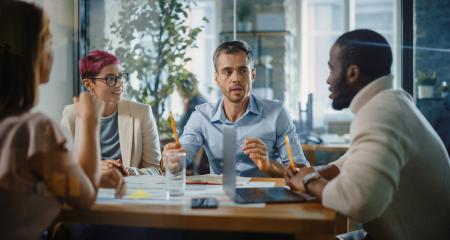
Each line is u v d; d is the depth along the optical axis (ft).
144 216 3.67
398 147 3.86
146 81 12.41
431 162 4.19
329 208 3.82
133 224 3.69
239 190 4.62
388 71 4.36
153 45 12.46
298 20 17.51
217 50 7.04
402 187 4.18
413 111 4.24
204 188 4.82
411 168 4.12
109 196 4.33
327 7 18.71
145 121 7.47
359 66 4.32
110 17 11.95
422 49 10.32
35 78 3.81
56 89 9.37
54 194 3.62
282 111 7.07
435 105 10.07
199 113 7.21
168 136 12.05
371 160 3.72
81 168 3.82
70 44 10.32
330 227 3.40
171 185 4.35
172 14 12.45
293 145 6.96
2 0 3.75
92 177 3.92
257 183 5.19
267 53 17.16
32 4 3.89
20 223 3.55
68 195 3.61
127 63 12.16
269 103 7.11
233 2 17.63
